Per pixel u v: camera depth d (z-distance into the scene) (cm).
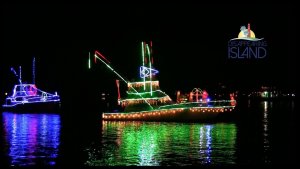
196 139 3500
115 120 5344
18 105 8162
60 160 2614
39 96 8188
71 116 6694
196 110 5041
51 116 6788
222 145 3166
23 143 3316
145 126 4619
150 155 2752
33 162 2561
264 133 3928
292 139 3528
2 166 2434
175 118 5109
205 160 2584
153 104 5244
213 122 5059
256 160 2591
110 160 2597
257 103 13025
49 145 3203
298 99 14162
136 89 5291
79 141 3406
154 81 5316
